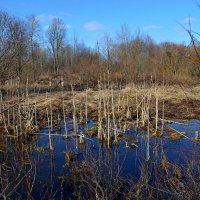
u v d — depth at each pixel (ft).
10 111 63.21
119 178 30.94
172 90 82.38
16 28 107.04
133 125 58.80
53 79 122.52
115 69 102.42
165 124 59.57
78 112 69.05
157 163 35.19
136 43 121.70
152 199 26.37
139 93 78.59
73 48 165.58
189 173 26.05
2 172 29.32
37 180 33.88
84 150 45.39
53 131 56.90
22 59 103.40
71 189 32.22
